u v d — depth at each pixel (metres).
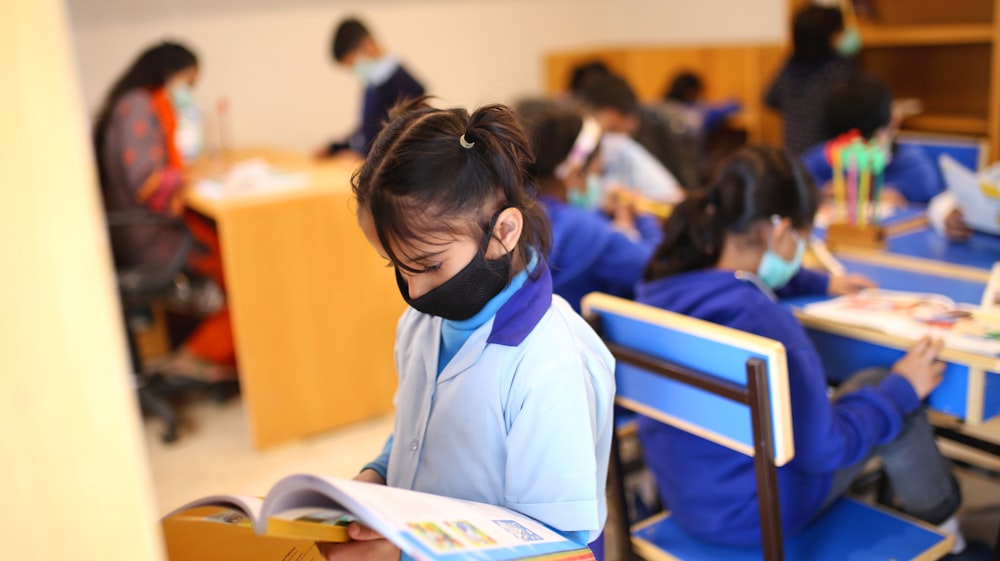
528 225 0.92
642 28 5.36
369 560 0.88
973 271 1.90
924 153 2.98
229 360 3.36
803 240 1.51
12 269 0.46
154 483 2.70
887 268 1.98
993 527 1.92
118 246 3.11
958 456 2.30
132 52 3.99
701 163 4.02
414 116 0.88
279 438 2.92
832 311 1.63
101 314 0.48
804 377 1.33
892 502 1.97
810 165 2.78
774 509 1.24
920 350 1.43
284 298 2.83
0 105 0.45
